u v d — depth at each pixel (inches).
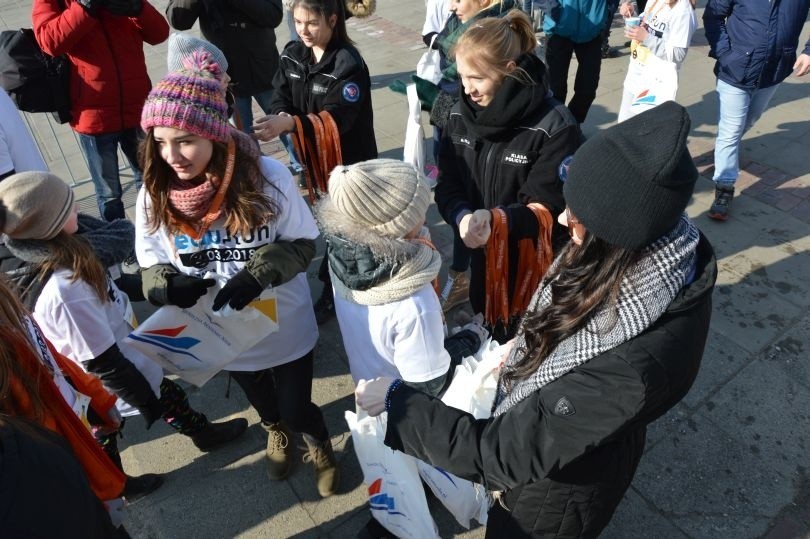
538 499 57.9
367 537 86.6
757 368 115.9
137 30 138.6
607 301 44.4
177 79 66.9
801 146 180.5
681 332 44.2
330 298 133.5
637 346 43.5
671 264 42.4
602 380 43.9
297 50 115.3
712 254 46.1
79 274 69.7
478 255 99.3
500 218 85.7
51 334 71.8
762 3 133.3
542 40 243.6
